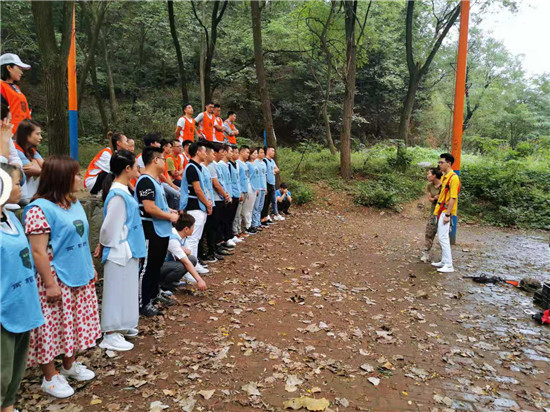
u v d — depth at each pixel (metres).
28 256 2.52
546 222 12.06
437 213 7.11
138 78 23.84
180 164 7.56
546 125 27.77
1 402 2.44
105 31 18.08
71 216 3.10
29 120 4.38
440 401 3.24
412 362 3.89
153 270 4.47
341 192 13.77
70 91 6.46
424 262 7.62
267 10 20.38
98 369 3.48
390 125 28.91
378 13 18.34
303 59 23.19
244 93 24.45
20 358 2.57
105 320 3.75
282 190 11.68
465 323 4.89
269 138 12.76
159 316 4.55
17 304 2.40
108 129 17.45
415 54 23.91
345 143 14.77
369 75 26.09
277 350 3.94
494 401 3.29
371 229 10.57
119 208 3.73
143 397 3.10
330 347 4.11
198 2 19.06
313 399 3.12
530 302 5.67
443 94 30.06
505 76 25.70
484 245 9.50
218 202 6.73
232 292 5.44
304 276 6.36
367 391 3.36
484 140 19.36
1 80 4.67
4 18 11.99
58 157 3.03
